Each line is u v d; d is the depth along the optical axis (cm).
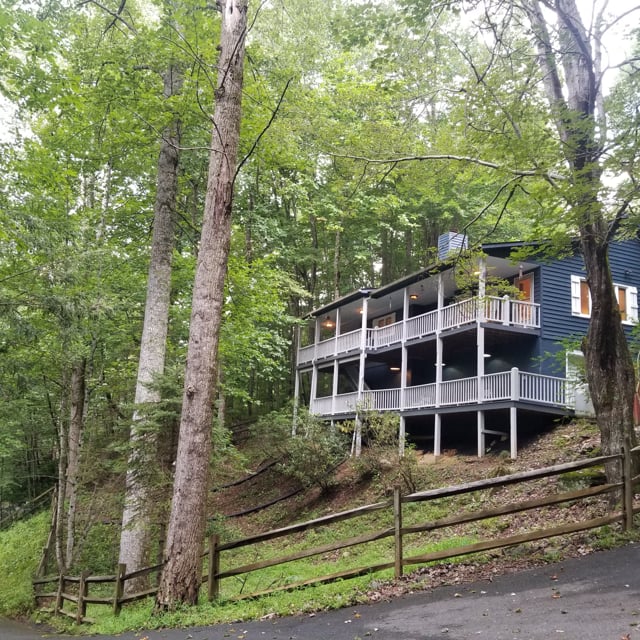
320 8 1938
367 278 3722
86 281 1262
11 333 1095
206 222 853
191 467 778
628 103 909
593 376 938
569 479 1148
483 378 1803
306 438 1931
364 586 685
